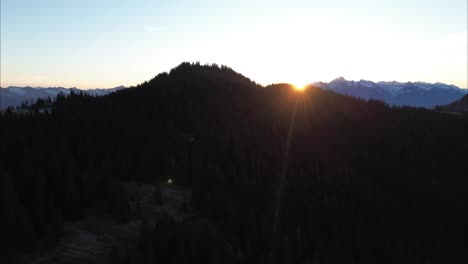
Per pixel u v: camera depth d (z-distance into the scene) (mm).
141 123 84188
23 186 47812
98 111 87625
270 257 51719
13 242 39969
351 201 79688
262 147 87688
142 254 42344
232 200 63281
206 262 45438
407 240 74438
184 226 49000
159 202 56750
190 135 87250
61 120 75375
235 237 54406
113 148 65938
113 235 46344
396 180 97562
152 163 66312
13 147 56469
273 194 71625
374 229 73938
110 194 52750
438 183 102688
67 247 42219
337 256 62000
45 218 44312
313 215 68938
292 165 85312
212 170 70938
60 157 55719
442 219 88250
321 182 82438
